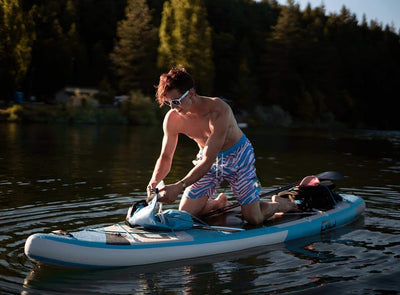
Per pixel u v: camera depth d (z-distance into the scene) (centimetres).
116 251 332
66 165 911
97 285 295
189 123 411
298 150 1551
